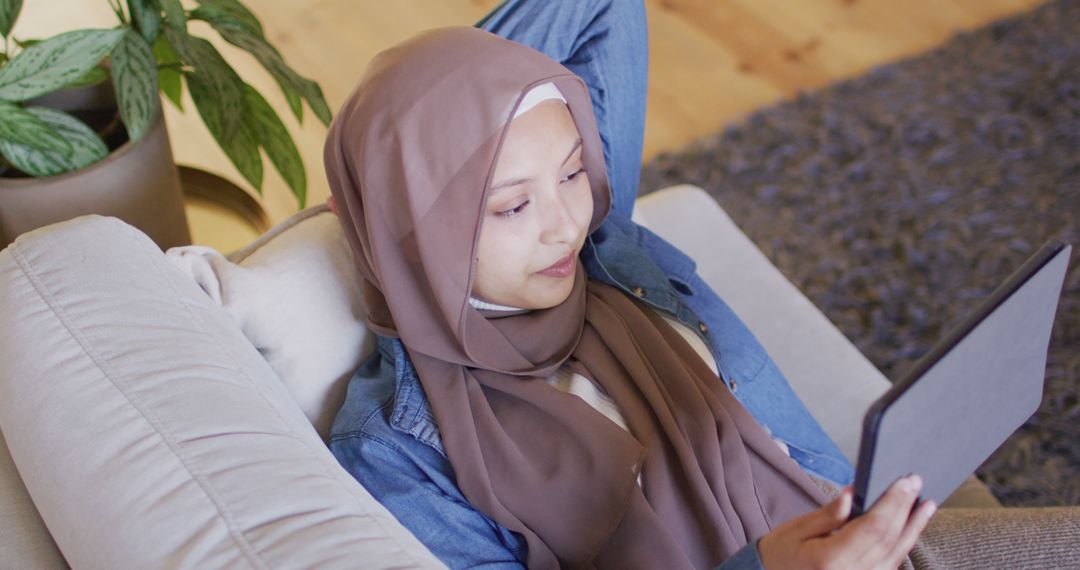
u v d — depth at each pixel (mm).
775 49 2721
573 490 1117
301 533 800
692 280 1411
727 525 1130
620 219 1426
